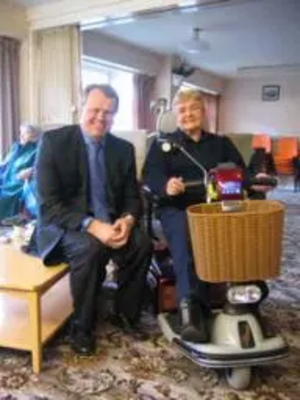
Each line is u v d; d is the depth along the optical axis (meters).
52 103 4.77
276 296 2.40
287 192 7.09
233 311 1.56
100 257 1.69
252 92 9.75
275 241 1.39
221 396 1.46
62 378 1.55
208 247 1.39
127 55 6.57
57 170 1.82
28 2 4.44
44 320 1.82
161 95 7.46
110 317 2.02
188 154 1.96
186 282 1.64
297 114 9.35
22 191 3.57
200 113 1.99
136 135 2.36
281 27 5.49
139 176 2.21
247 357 1.45
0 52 4.49
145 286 1.90
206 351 1.46
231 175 1.60
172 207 1.91
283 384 1.54
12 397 1.43
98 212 1.91
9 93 4.62
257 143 7.61
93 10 4.27
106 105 1.83
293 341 1.85
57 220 1.77
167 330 1.74
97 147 1.91
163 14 4.18
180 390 1.49
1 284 1.54
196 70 8.65
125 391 1.48
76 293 1.70
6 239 2.24
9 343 1.61
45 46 4.73
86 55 5.77
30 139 3.73
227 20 5.18
